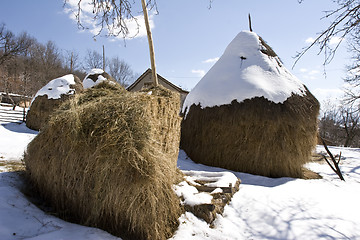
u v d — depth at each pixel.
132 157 2.01
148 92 3.17
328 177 5.83
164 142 2.92
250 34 7.00
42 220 2.13
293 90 5.65
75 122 2.29
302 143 5.30
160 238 2.11
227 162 5.49
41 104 10.01
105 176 2.05
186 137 6.44
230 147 5.46
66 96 9.92
